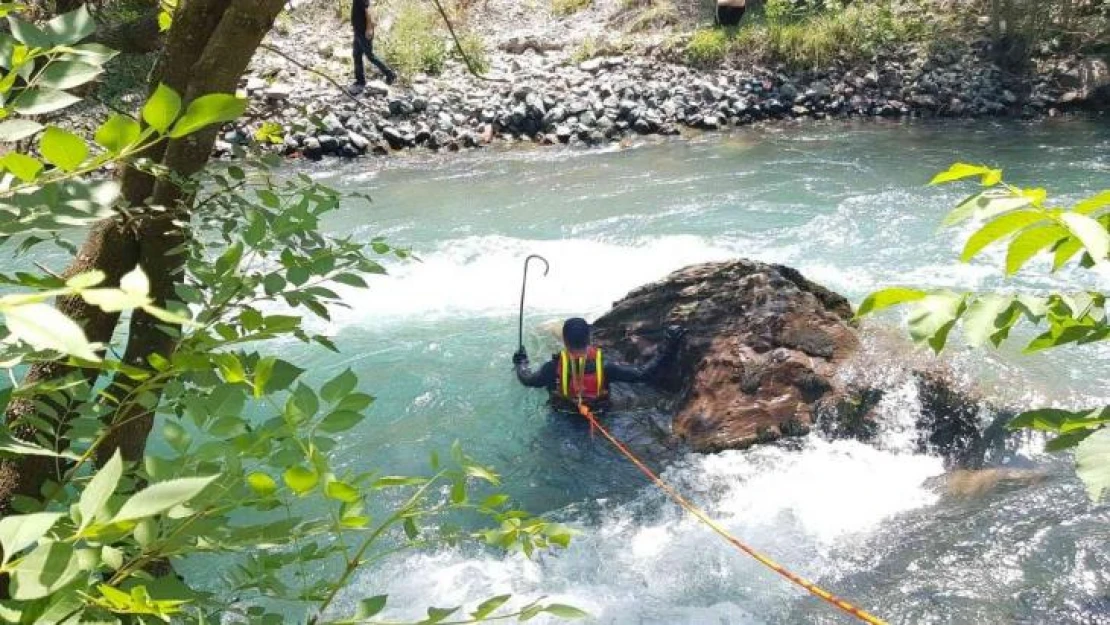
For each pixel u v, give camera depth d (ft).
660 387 23.32
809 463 19.97
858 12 61.82
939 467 19.61
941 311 4.50
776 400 21.22
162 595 5.21
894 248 34.24
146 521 5.22
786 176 43.78
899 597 15.93
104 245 9.49
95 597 4.73
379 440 22.08
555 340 27.25
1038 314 4.63
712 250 34.88
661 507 19.10
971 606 15.49
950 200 39.29
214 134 9.48
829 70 58.59
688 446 20.98
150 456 5.52
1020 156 46.01
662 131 52.85
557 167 47.06
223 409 6.10
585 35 63.87
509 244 36.11
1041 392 20.54
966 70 58.13
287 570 16.94
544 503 19.42
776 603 16.20
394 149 50.72
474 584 16.92
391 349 26.94
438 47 59.36
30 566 3.75
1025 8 58.95
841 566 16.87
